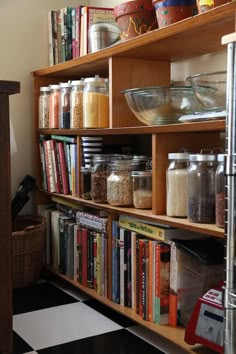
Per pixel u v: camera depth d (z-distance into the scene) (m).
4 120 0.83
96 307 2.01
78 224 2.15
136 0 1.78
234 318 1.16
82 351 1.59
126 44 1.75
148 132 1.65
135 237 1.73
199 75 1.44
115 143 2.36
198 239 1.63
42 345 1.63
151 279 1.64
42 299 2.12
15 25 2.50
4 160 0.84
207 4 1.41
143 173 1.77
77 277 2.14
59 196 2.31
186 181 1.58
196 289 1.61
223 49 1.79
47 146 2.36
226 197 1.15
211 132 1.73
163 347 1.62
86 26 2.24
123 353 1.57
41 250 2.36
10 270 0.87
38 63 2.57
